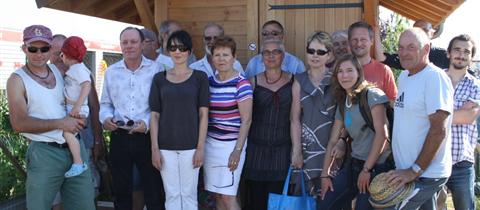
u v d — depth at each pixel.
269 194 4.01
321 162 4.07
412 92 3.22
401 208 3.29
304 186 4.04
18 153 5.72
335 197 3.89
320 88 4.03
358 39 4.12
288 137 4.15
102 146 4.60
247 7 5.25
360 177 3.54
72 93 3.84
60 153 3.72
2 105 6.66
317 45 3.99
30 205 3.71
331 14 5.08
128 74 4.18
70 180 3.88
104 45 15.55
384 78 4.13
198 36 5.46
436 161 3.22
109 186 5.43
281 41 4.25
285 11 5.18
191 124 3.92
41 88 3.62
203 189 4.69
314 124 4.05
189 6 5.46
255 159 4.14
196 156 3.93
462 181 3.97
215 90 4.04
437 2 6.02
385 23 11.57
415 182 3.25
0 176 4.95
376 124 3.48
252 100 4.07
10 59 12.47
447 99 3.09
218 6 5.36
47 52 3.61
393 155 3.42
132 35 4.09
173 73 4.00
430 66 3.20
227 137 4.02
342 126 3.88
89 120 4.72
